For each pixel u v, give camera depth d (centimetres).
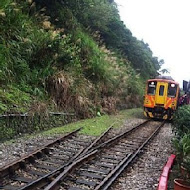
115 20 3041
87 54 1814
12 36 1238
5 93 1046
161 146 1009
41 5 1664
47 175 552
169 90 1967
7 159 670
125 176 637
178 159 684
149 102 1997
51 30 1479
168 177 646
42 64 1353
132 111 2375
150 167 729
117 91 2170
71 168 617
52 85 1333
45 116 1138
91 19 2422
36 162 672
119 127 1391
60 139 902
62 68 1445
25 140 890
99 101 1775
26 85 1210
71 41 1747
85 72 1752
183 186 496
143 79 3581
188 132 819
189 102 1981
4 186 506
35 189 506
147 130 1405
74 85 1469
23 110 1020
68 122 1336
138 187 577
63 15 1739
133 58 3503
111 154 821
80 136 1041
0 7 1141
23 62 1229
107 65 2056
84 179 594
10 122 923
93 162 715
